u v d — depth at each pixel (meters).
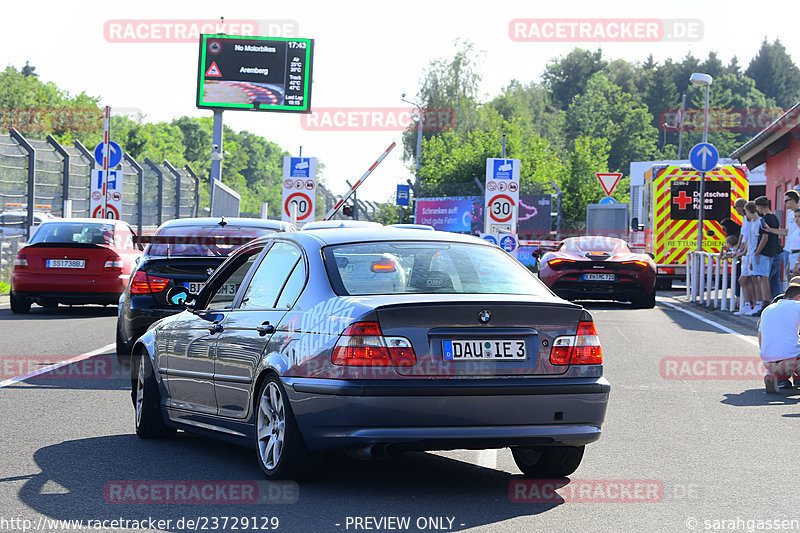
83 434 15.45
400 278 12.27
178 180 70.44
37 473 12.67
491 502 11.52
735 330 33.31
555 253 44.06
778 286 37.84
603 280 42.62
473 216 102.25
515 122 119.81
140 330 22.23
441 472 13.20
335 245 12.80
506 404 11.51
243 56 85.88
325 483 12.34
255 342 12.76
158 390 15.42
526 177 117.00
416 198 107.00
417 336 11.40
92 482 12.23
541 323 11.85
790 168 51.88
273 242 13.98
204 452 14.37
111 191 51.19
